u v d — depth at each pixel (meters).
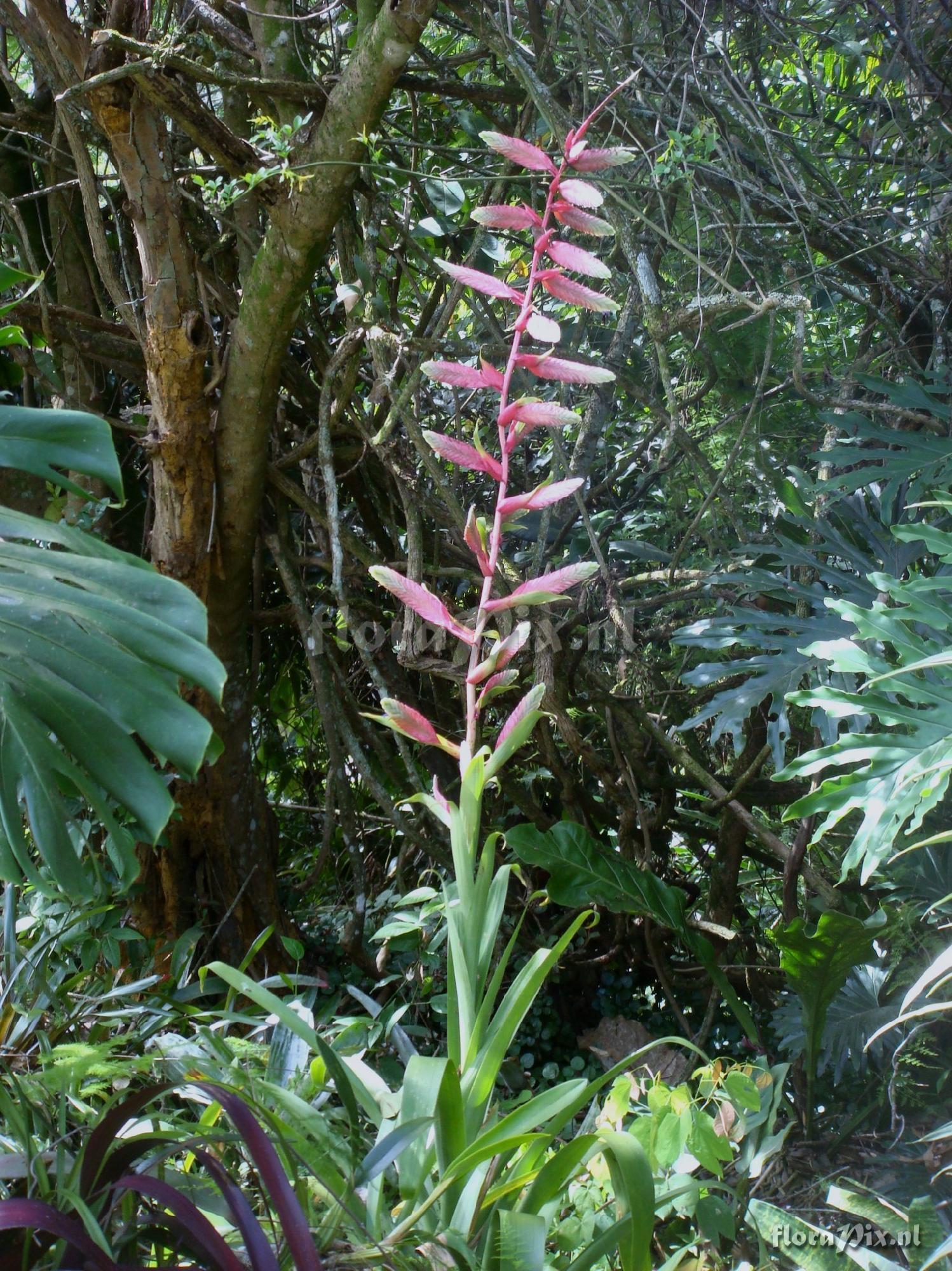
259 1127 1.04
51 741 0.93
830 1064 2.34
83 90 1.97
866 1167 1.95
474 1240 1.18
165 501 2.30
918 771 1.50
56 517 2.49
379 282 2.55
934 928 2.04
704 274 2.67
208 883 2.56
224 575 2.42
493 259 2.90
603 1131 1.17
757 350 2.67
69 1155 1.22
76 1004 1.73
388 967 2.72
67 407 2.58
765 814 2.99
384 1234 1.21
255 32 2.22
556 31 2.39
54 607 1.02
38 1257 1.03
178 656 1.02
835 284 2.68
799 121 2.91
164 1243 1.10
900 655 1.65
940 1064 2.04
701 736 2.82
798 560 2.24
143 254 2.14
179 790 2.45
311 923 3.07
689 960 2.82
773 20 2.68
